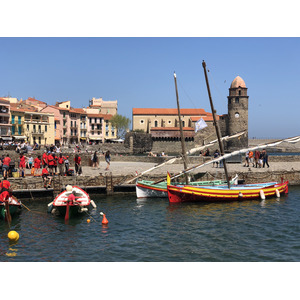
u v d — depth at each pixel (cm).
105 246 1562
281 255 1431
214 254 1450
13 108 8419
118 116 12825
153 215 2173
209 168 3719
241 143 11956
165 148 12794
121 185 2895
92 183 2934
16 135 8431
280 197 2811
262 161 3834
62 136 10869
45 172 2714
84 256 1429
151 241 1636
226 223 1964
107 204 2533
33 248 1534
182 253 1463
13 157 4094
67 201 2083
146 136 12575
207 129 12600
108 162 3478
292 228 1850
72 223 1981
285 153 13000
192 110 13850
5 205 1966
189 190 2544
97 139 12581
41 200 2678
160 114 13725
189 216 2141
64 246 1562
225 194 2612
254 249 1509
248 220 2033
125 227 1892
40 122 9369
